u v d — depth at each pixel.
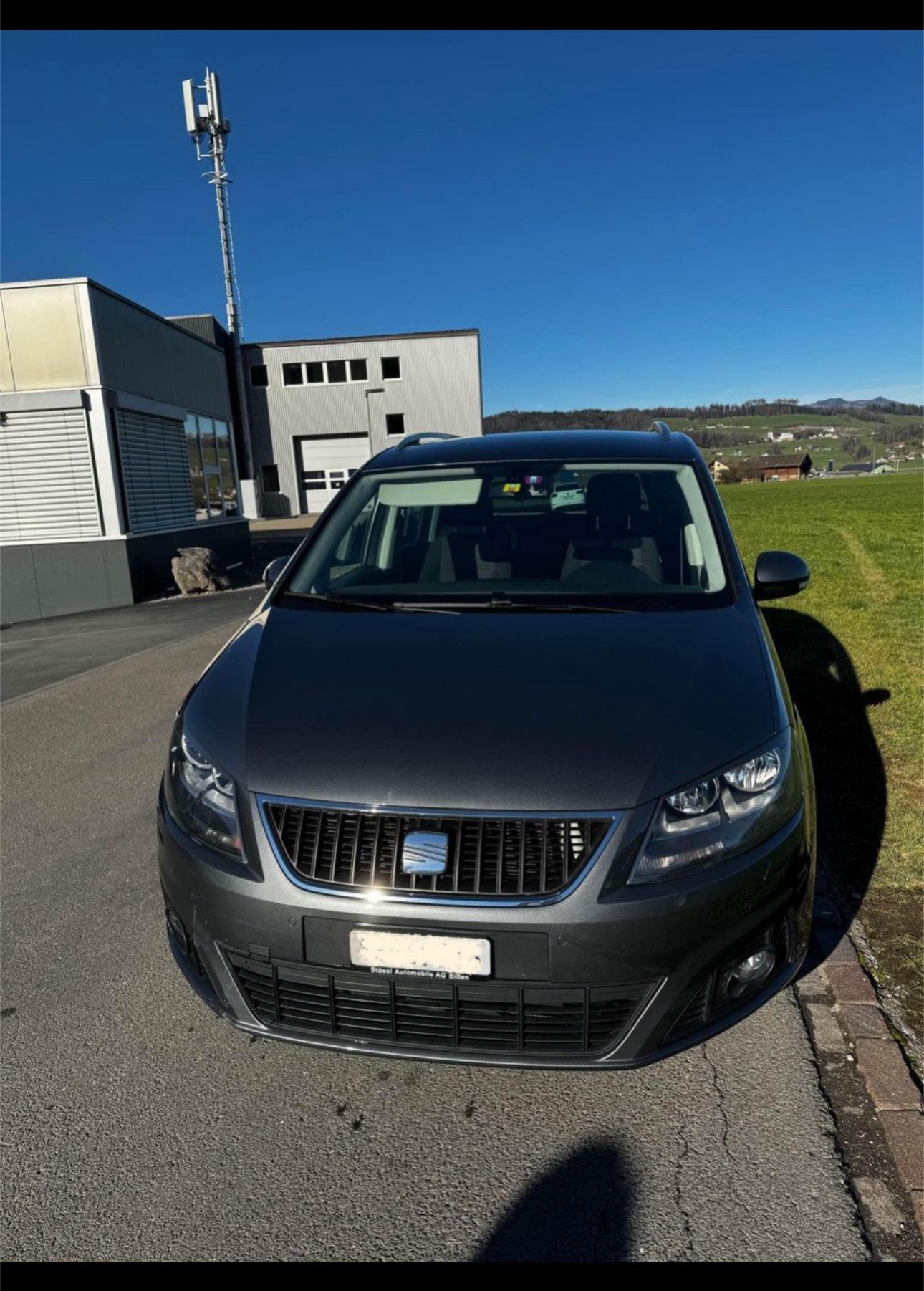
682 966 2.02
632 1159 2.11
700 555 3.22
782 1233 1.90
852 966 2.75
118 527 14.09
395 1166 2.12
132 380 14.97
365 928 2.02
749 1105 2.27
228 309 35.66
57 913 3.40
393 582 3.28
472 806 2.02
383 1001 2.08
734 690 2.37
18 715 6.42
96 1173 2.13
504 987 2.01
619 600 2.98
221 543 18.78
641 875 2.00
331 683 2.46
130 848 3.99
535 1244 1.90
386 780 2.08
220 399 19.80
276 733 2.27
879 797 3.96
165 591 15.07
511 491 3.63
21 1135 2.25
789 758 2.27
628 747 2.12
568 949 1.97
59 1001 2.82
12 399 13.59
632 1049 2.04
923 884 3.21
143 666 8.03
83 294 13.41
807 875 2.24
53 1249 1.92
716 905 2.03
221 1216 2.00
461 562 3.31
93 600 14.14
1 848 4.02
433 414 37.34
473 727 2.20
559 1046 2.05
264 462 38.16
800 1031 2.53
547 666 2.48
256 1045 2.59
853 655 6.56
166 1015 2.74
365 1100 2.35
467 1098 2.34
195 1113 2.32
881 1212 1.94
